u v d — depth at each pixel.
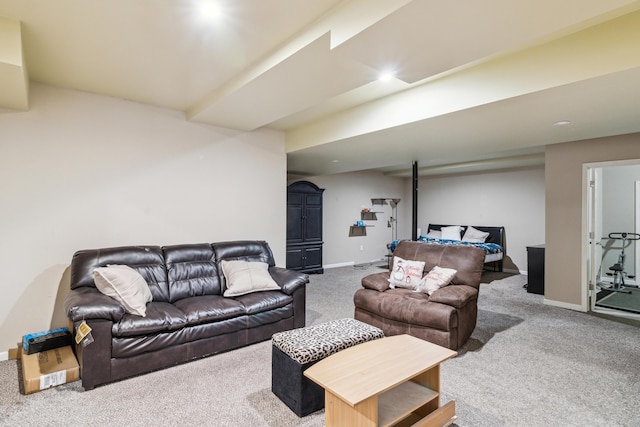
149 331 2.65
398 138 4.02
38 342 2.80
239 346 3.21
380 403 1.98
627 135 4.11
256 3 1.94
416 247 4.09
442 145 4.45
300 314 3.65
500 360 2.96
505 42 1.99
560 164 4.67
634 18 2.06
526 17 1.70
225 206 4.33
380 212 9.37
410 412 1.91
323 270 7.65
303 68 2.48
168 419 2.10
